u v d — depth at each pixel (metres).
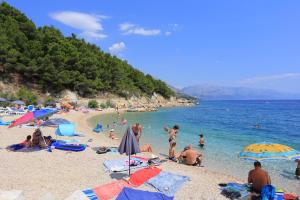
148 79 120.31
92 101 72.50
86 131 28.78
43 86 71.12
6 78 66.62
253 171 10.41
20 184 10.76
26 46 72.38
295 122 51.12
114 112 67.44
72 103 65.00
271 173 14.91
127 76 108.06
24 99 56.62
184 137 28.50
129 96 95.62
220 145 24.06
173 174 12.84
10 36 71.19
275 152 10.65
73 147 17.86
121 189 10.41
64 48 78.88
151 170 13.01
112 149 18.47
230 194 10.59
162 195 9.44
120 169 13.43
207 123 45.84
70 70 77.75
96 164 14.59
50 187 10.63
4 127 26.36
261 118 60.84
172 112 77.62
